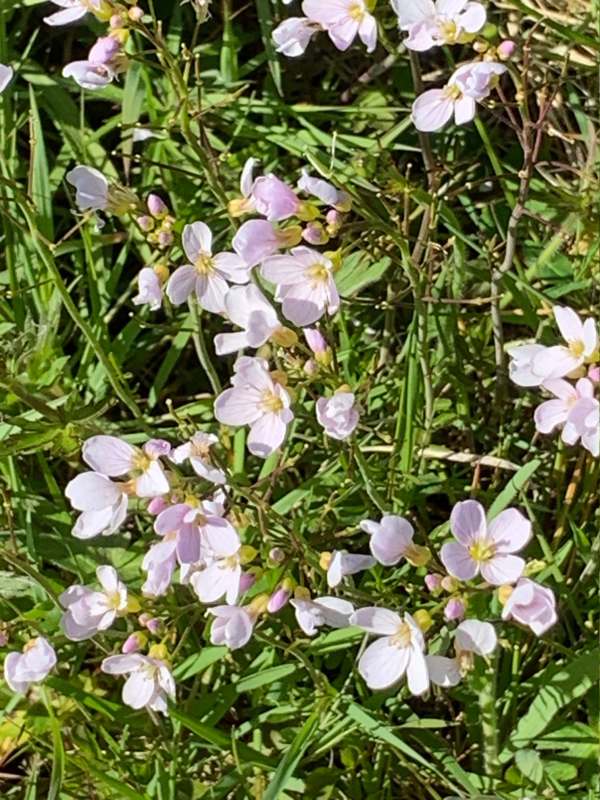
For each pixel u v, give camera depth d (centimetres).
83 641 29
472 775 27
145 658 24
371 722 26
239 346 25
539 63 31
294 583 24
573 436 23
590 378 23
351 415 24
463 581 22
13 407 31
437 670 23
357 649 28
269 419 24
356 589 26
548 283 32
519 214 28
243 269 26
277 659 28
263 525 25
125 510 24
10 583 29
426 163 29
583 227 31
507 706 27
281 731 28
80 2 26
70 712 29
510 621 25
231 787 28
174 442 30
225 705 28
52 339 31
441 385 31
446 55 32
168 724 29
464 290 32
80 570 29
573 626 29
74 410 29
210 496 24
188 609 25
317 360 24
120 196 26
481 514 22
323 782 28
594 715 27
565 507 29
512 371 25
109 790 27
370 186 29
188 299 28
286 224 28
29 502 30
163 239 26
